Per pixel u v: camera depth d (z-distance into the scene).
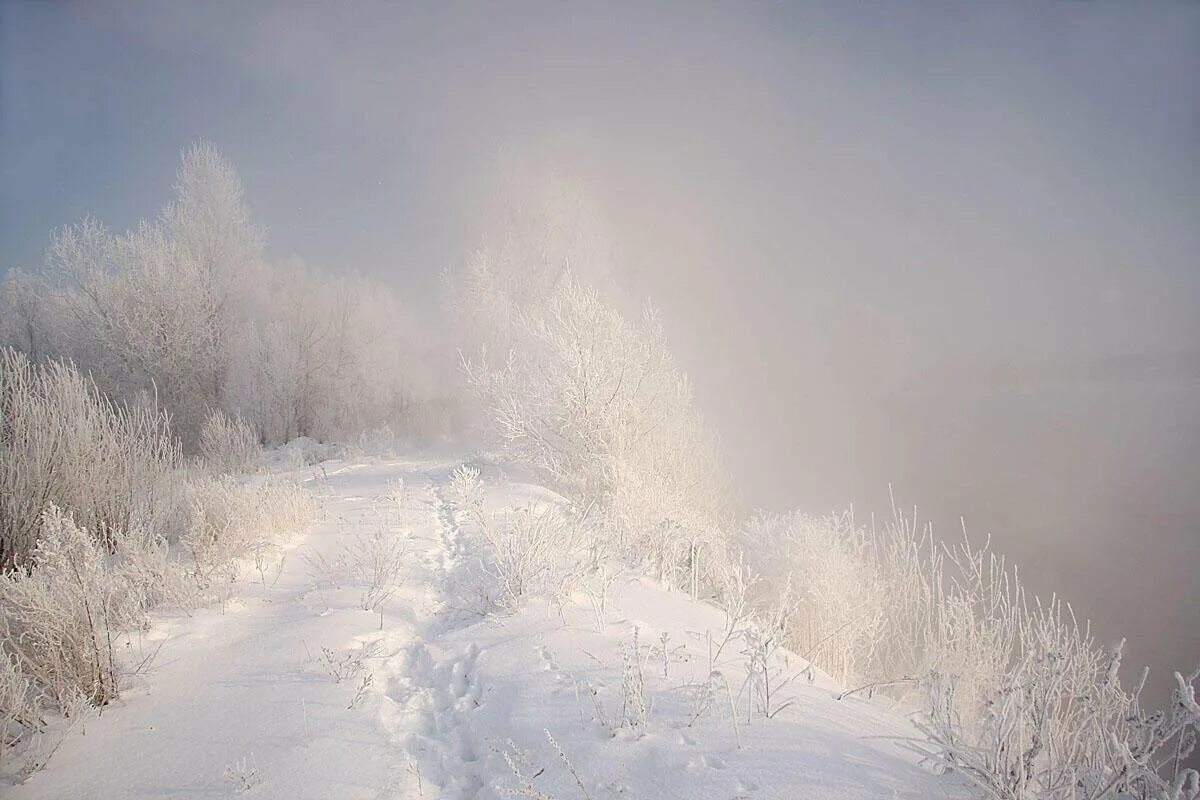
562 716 3.28
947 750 2.63
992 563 5.50
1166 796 2.16
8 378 6.91
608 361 10.72
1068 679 3.38
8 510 5.92
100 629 4.27
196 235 21.56
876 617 5.94
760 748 2.84
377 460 16.89
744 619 4.86
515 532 5.91
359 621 4.87
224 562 5.94
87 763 3.02
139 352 18.84
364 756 3.06
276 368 21.14
